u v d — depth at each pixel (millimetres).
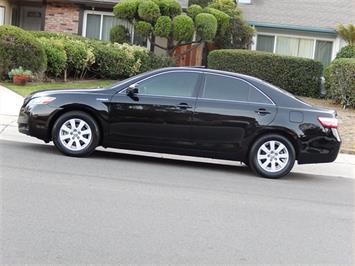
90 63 20234
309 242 6082
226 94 9727
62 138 9734
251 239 6031
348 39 22594
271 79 20500
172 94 9703
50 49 18625
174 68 9883
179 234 6004
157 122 9609
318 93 20703
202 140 9617
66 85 18141
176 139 9625
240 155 9688
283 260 5457
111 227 6062
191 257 5344
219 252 5539
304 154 9641
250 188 8688
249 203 7641
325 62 24391
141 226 6176
